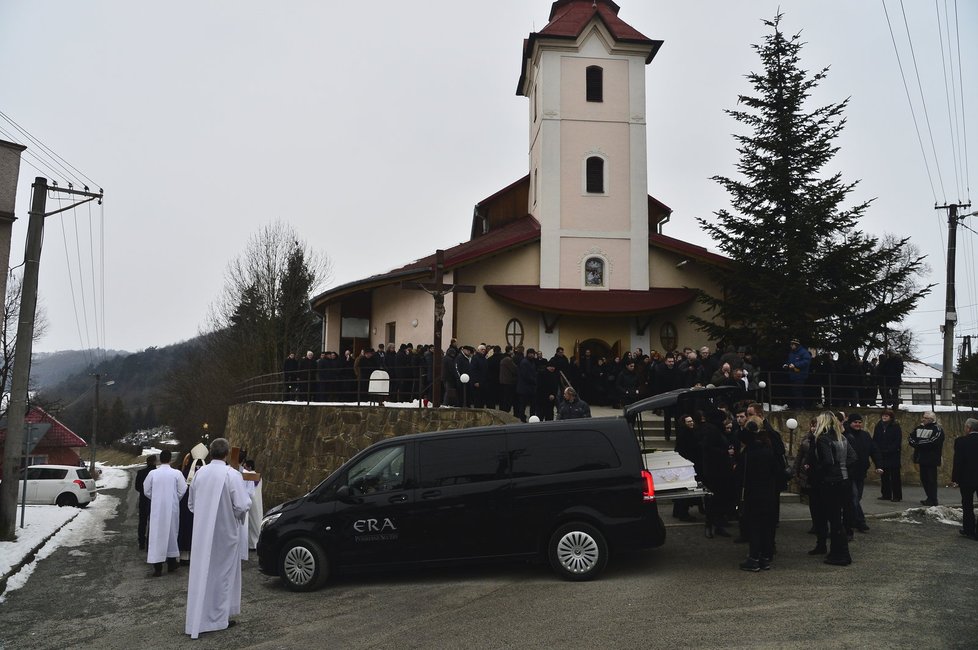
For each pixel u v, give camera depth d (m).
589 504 9.33
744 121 22.14
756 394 19.19
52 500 28.30
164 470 12.07
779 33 21.78
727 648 6.33
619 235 25.12
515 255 24.78
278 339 43.62
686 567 9.57
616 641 6.66
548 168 25.14
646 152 25.70
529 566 10.27
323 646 7.06
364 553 9.65
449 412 16.47
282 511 9.98
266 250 44.97
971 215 26.06
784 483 9.74
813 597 7.86
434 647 6.79
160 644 7.52
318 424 19.03
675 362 19.09
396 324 26.45
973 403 23.50
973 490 11.05
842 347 20.11
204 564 7.79
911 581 8.43
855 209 20.80
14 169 15.02
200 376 51.69
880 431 15.12
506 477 9.62
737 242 21.30
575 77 25.73
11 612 9.40
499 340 24.09
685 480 10.45
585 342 24.42
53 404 48.94
